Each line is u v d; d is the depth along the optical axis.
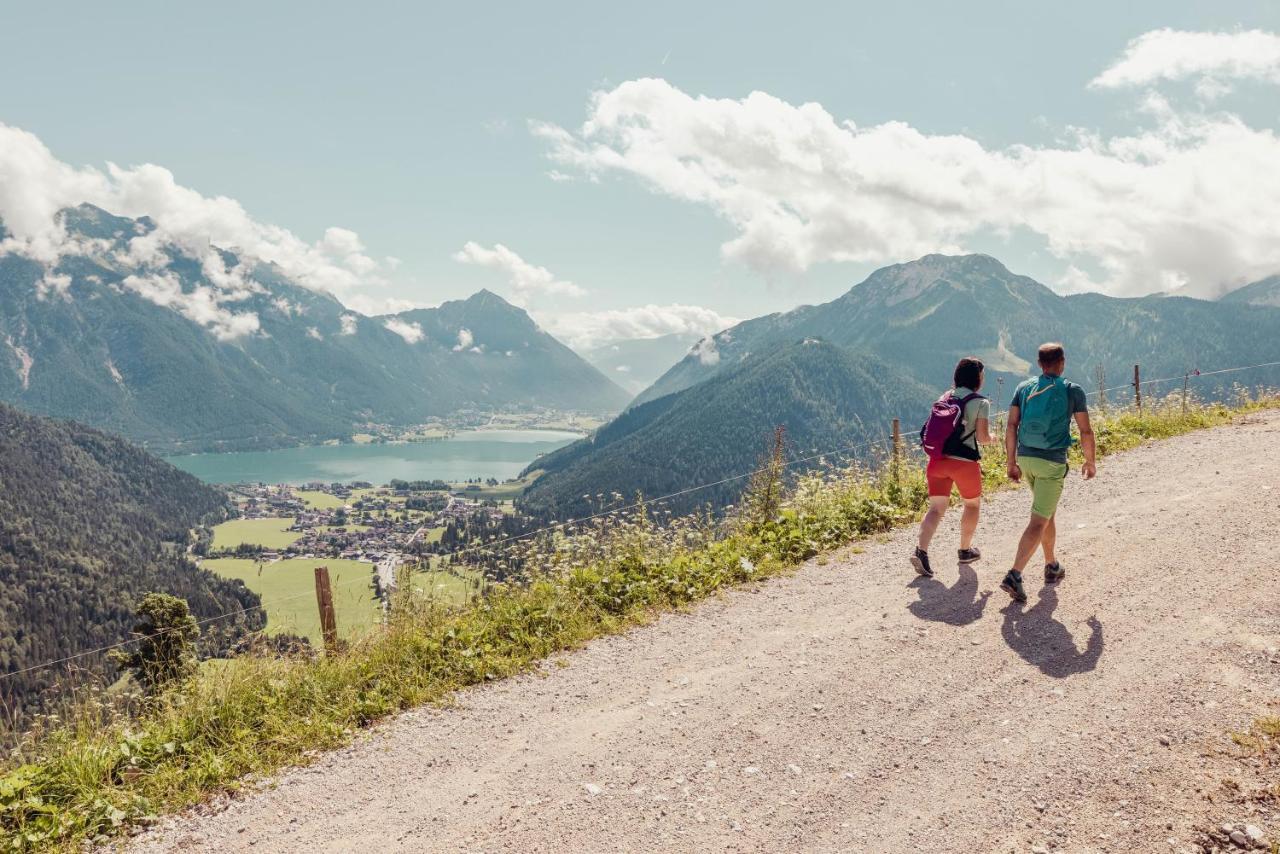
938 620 7.38
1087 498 11.32
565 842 4.52
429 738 6.04
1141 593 7.37
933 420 8.45
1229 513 9.40
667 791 4.98
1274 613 6.50
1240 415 17.42
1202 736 4.93
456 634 7.69
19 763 5.61
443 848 4.55
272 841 4.78
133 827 5.04
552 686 6.87
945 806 4.55
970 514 8.61
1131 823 4.21
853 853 4.21
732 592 9.08
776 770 5.12
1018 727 5.32
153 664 6.73
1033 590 7.83
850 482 13.08
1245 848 3.92
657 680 6.79
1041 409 7.41
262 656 7.02
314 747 5.98
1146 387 20.08
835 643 7.14
